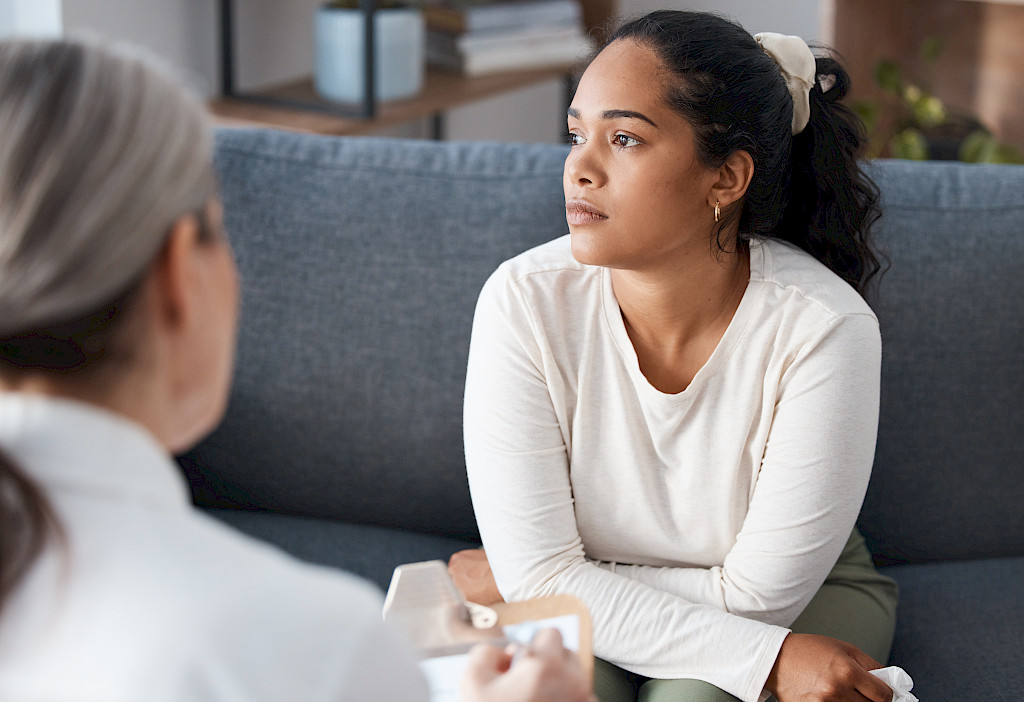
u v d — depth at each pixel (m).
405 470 1.47
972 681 1.23
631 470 1.17
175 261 0.47
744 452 1.16
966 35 2.47
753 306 1.13
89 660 0.43
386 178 1.46
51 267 0.43
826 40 2.46
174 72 0.49
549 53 2.64
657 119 1.04
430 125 2.99
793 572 1.13
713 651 1.10
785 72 1.13
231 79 2.27
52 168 0.43
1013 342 1.42
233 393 1.47
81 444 0.45
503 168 1.46
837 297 1.14
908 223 1.42
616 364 1.15
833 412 1.12
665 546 1.21
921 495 1.44
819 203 1.22
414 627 0.82
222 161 1.47
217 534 0.48
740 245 1.17
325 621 0.46
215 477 1.51
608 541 1.22
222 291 0.52
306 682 0.45
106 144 0.44
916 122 2.54
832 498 1.12
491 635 0.82
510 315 1.16
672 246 1.09
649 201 1.06
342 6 2.30
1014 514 1.45
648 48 1.06
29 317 0.44
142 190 0.44
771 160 1.11
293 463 1.49
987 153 2.29
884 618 1.26
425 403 1.45
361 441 1.47
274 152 1.49
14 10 1.94
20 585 0.44
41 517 0.44
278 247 1.45
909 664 1.27
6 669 0.44
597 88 1.06
